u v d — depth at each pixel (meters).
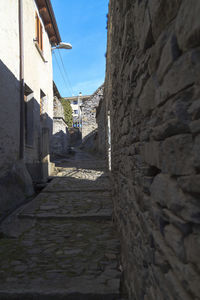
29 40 6.94
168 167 0.85
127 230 2.19
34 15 7.57
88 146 20.12
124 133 2.28
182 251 0.75
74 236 3.37
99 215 4.09
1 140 4.77
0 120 4.75
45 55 9.24
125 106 2.07
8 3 5.34
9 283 2.17
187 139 0.69
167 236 0.90
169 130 0.82
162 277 0.98
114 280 2.18
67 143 17.86
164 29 0.84
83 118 21.72
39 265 2.54
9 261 2.64
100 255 2.76
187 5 0.63
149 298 1.24
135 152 1.66
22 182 5.27
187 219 0.70
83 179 7.26
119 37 2.26
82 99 39.38
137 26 1.28
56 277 2.27
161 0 0.81
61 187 6.14
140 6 1.16
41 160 7.62
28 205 4.68
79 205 4.74
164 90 0.87
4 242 3.19
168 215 0.87
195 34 0.60
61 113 16.36
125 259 2.29
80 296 1.97
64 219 4.07
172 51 0.76
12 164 5.29
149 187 1.20
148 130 1.17
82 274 2.33
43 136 7.67
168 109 0.84
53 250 2.92
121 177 2.67
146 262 1.32
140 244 1.51
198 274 0.65
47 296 1.97
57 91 14.80
